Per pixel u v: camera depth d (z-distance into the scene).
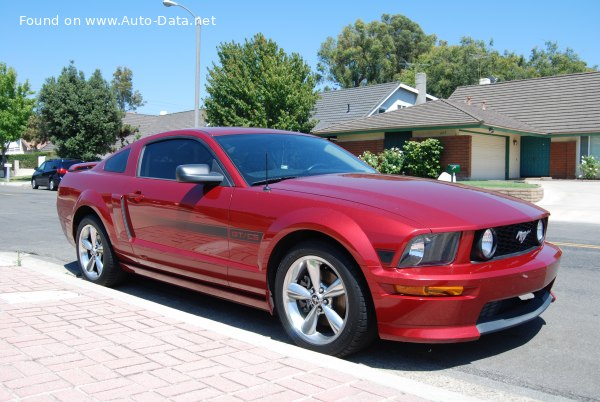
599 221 12.58
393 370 3.65
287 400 2.77
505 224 3.60
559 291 5.78
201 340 3.71
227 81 25.52
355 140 26.97
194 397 2.80
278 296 3.96
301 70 26.30
